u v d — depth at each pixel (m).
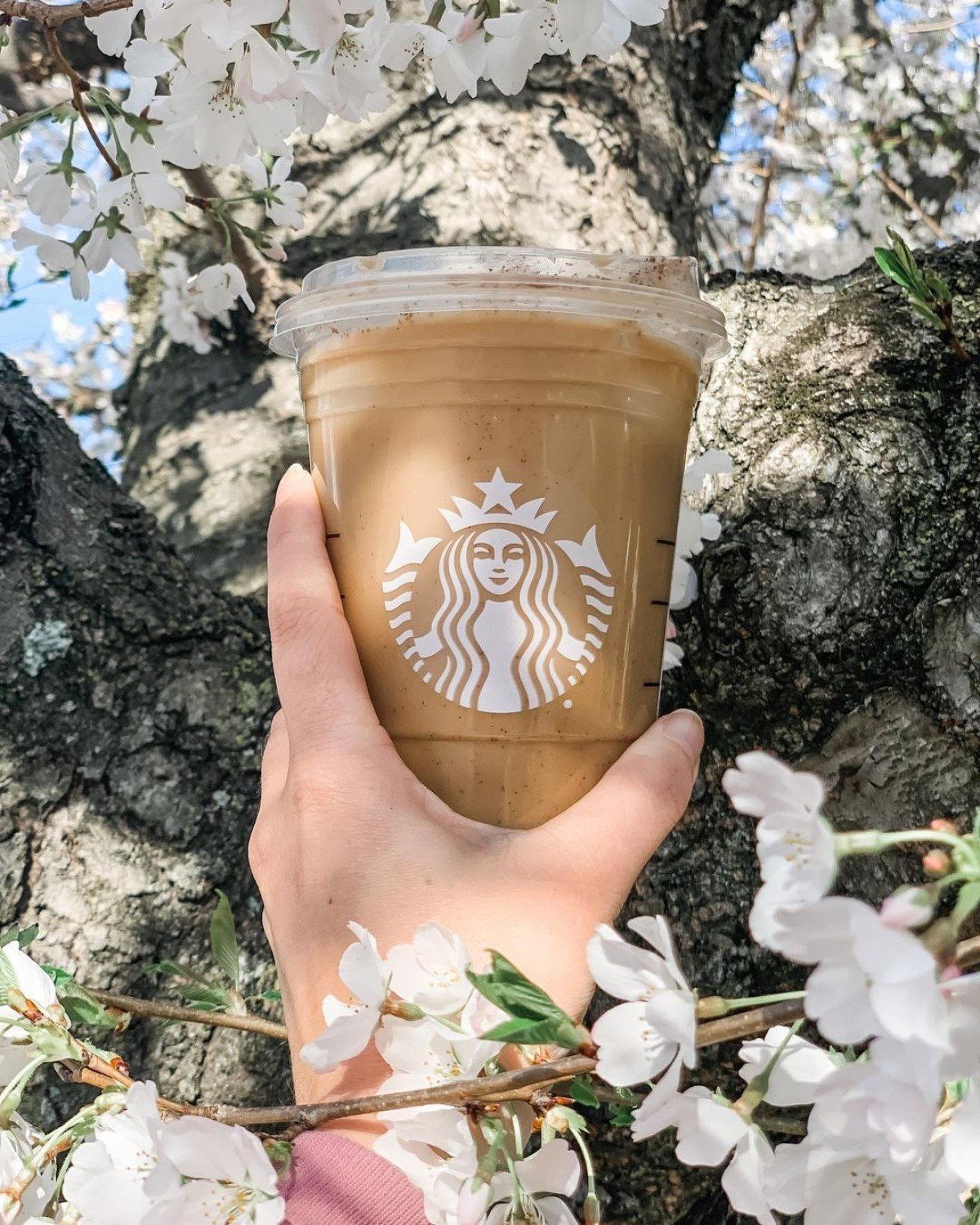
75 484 0.42
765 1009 0.19
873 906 0.34
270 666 0.40
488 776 0.26
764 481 0.37
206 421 0.58
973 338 0.38
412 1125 0.21
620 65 0.54
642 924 0.19
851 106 1.11
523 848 0.25
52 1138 0.24
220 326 0.58
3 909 0.35
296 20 0.26
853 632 0.36
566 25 0.26
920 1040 0.15
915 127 1.11
